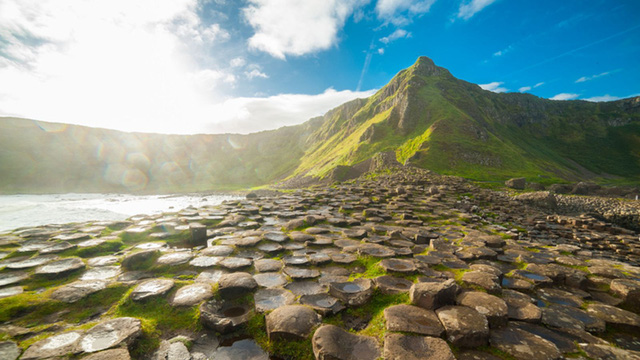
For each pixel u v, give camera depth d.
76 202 58.12
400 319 4.75
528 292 6.73
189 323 5.01
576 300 6.32
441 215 17.45
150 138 173.62
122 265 7.54
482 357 4.05
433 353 3.95
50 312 5.20
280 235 10.77
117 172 136.38
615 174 155.12
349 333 4.55
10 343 4.26
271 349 4.45
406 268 7.24
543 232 18.14
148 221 13.08
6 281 6.54
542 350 4.16
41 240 9.62
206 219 13.78
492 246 10.19
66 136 141.38
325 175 86.25
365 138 116.44
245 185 151.88
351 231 11.37
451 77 153.75
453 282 5.54
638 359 4.17
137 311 5.30
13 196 84.50
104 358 3.79
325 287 6.32
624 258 13.69
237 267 7.37
